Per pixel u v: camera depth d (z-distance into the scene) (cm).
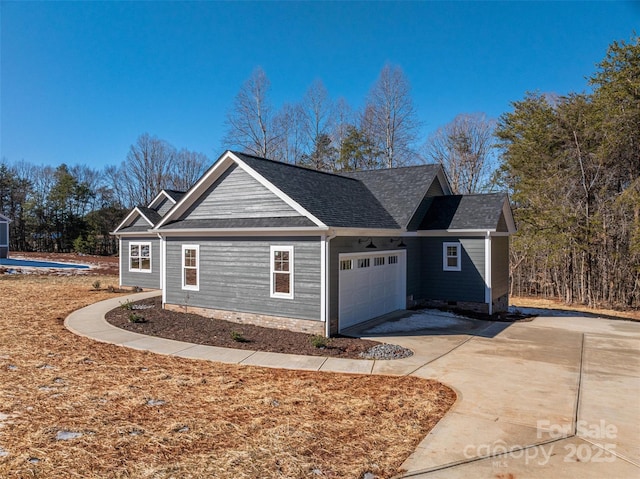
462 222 1585
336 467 465
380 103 3647
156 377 781
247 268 1254
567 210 2122
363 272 1320
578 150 2142
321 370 843
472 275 1574
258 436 539
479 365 886
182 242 1409
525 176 2503
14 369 805
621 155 2034
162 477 437
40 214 5125
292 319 1169
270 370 841
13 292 1906
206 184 1372
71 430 547
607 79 2105
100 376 779
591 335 1207
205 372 821
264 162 1360
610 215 2048
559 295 2409
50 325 1223
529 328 1311
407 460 484
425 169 1811
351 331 1207
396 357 941
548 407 650
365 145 3712
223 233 1296
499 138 2975
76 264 3553
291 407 642
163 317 1338
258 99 3656
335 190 1477
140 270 2106
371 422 589
